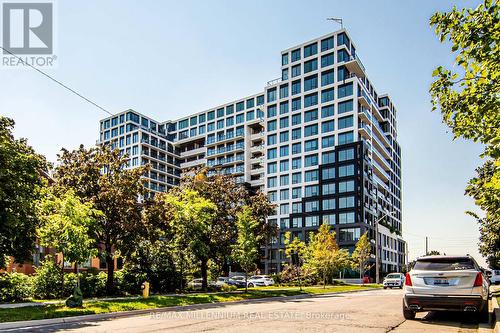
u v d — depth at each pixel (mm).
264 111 89375
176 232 26453
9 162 16734
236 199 32500
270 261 82500
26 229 17828
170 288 28359
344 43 79750
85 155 24781
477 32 5648
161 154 109812
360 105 79062
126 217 23484
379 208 85938
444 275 10727
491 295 21266
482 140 6180
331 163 76938
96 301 18234
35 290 21172
